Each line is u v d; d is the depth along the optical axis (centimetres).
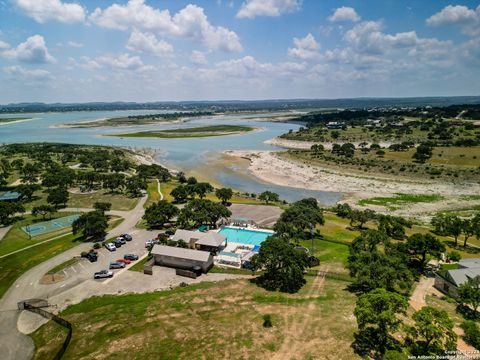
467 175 17550
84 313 5788
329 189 16375
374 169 19712
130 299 6262
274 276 6931
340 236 9994
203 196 13700
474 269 6544
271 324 5053
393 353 3906
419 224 11381
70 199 14025
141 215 11750
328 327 4916
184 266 7775
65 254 8431
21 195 13775
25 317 5822
